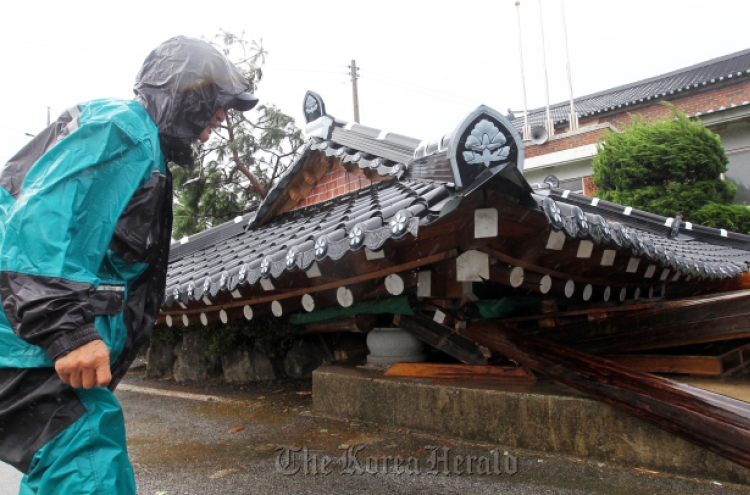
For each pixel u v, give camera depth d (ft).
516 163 9.86
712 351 17.03
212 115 7.68
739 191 47.11
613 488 10.64
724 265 21.53
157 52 7.47
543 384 14.30
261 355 23.62
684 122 41.09
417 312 16.12
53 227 5.58
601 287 16.65
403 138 16.37
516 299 15.51
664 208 39.52
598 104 68.13
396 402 15.58
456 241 11.12
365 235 9.95
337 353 21.06
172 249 26.07
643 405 11.23
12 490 12.91
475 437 13.93
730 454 10.05
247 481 12.08
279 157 48.75
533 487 10.94
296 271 12.13
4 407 5.85
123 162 6.41
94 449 5.81
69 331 5.42
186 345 25.77
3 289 5.48
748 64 58.13
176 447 15.02
